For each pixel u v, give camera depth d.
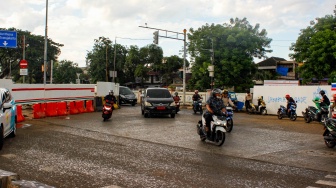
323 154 9.55
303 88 23.08
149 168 7.49
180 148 10.06
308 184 6.45
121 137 11.93
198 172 7.21
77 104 21.95
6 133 10.20
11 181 4.37
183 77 31.75
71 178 6.56
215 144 10.84
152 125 15.73
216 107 10.90
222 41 37.78
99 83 24.36
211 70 30.97
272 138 12.50
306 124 17.91
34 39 62.38
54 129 13.69
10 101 11.32
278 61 57.19
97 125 15.28
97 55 65.31
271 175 7.09
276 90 24.88
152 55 68.69
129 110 25.39
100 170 7.22
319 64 34.97
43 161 7.96
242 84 37.53
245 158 8.81
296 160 8.69
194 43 39.50
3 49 60.56
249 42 37.06
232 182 6.48
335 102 15.33
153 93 20.69
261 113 25.28
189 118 19.58
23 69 22.38
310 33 36.97
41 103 18.66
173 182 6.41
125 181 6.42
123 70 69.25
